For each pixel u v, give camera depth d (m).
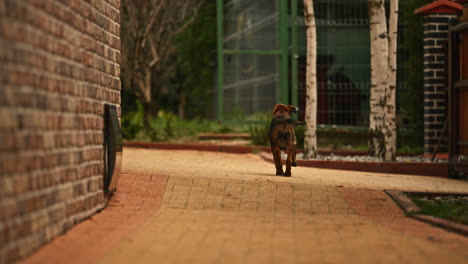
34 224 6.27
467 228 7.75
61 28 7.16
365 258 6.39
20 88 5.90
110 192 9.38
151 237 7.28
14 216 5.76
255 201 9.77
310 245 6.98
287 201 9.81
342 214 9.27
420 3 20.67
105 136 9.15
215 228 7.93
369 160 16.83
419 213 9.17
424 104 18.88
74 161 7.61
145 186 10.24
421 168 15.66
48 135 6.67
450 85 15.14
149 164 13.16
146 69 27.33
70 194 7.46
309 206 9.63
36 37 6.35
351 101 23.59
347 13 23.88
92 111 8.46
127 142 21.94
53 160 6.83
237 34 29.17
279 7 26.52
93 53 8.56
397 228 8.10
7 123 5.59
